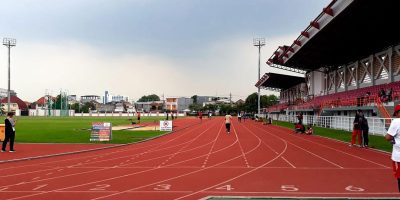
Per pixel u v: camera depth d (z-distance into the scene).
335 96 55.97
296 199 9.41
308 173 13.95
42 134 34.94
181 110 190.38
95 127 28.53
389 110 32.84
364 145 23.73
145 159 18.25
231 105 173.50
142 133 37.69
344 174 13.70
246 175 13.52
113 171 14.55
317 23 39.62
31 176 13.44
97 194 10.46
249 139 30.92
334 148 23.42
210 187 11.38
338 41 44.81
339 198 9.47
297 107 72.19
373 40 43.59
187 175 13.57
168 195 10.32
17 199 9.88
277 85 101.31
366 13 33.91
